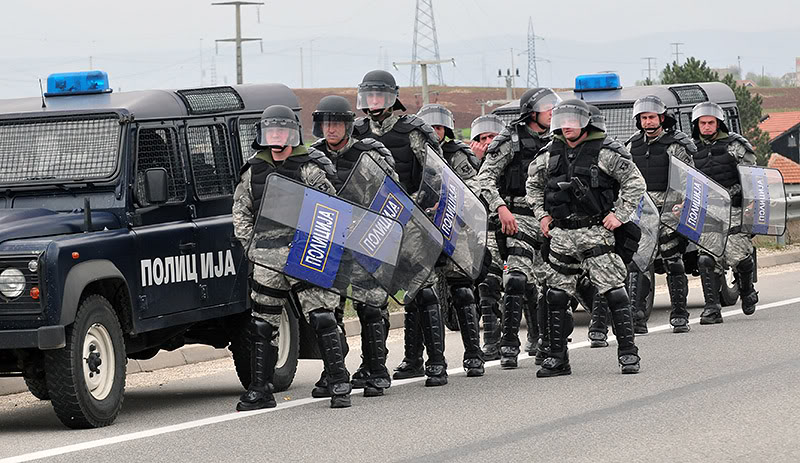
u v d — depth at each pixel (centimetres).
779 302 3200
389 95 2086
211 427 1759
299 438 1638
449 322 2888
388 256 1945
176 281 1986
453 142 2228
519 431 1614
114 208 1923
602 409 1753
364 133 2109
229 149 2183
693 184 2733
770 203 2958
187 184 2061
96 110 1966
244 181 1902
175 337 2192
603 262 2086
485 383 2075
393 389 2058
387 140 2092
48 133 1977
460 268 2138
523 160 2267
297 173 1884
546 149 2120
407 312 2200
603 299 2452
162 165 2014
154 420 1864
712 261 2791
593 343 2472
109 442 1669
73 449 1625
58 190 1945
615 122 3259
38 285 1717
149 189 1875
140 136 1978
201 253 2050
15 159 1977
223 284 2098
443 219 2089
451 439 1582
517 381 2078
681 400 1795
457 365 2372
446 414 1770
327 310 1902
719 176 2933
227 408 1959
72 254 1761
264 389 1922
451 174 2127
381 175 1977
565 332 2114
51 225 1831
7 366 1830
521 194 2280
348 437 1627
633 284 2669
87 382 1791
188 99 2127
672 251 2709
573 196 2083
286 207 1867
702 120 2942
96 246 1814
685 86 3453
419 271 2045
